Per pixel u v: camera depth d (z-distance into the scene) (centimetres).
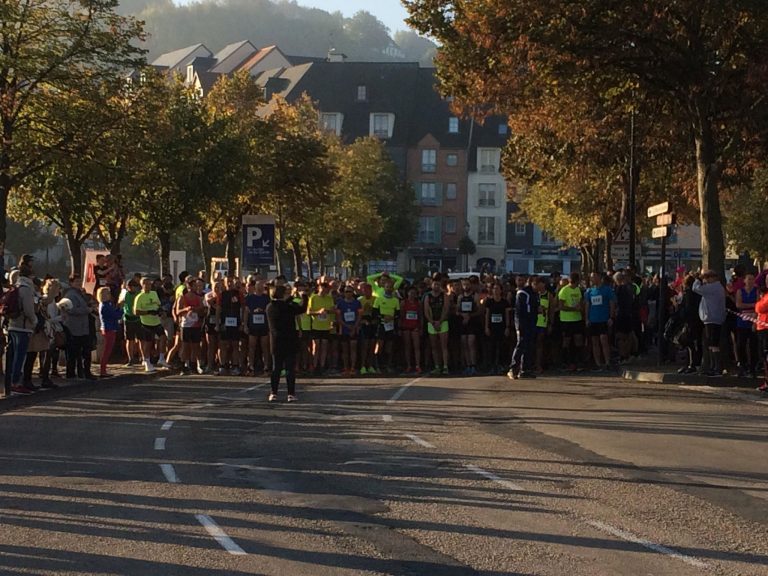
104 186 2612
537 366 2295
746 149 2131
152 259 8306
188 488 953
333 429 1342
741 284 2012
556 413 1491
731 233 5106
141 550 728
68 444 1229
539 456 1120
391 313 2322
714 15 1773
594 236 4372
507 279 2620
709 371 1911
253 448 1188
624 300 2330
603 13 1889
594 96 2178
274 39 14300
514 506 871
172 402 1692
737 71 1962
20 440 1262
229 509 862
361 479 995
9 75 2406
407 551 722
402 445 1203
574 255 8688
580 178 3067
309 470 1044
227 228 4259
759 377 1861
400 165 8662
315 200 4291
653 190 3142
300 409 1570
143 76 2695
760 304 1727
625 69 2020
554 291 2427
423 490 940
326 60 10538
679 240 4459
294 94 8788
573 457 1113
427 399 1688
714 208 2022
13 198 3228
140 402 1695
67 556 711
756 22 1853
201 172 3478
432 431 1316
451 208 8706
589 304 2252
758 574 662
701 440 1231
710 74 1936
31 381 1762
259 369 2323
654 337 2922
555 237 5481
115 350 2512
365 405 1611
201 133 3531
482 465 1067
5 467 1069
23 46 2419
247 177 3681
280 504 881
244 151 3694
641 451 1152
